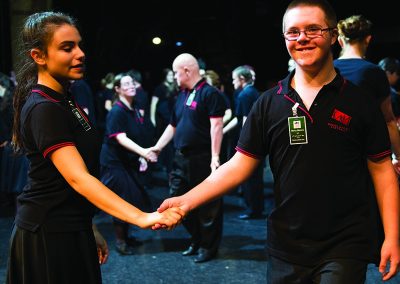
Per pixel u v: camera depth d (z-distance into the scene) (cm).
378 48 1409
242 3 1331
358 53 325
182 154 466
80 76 217
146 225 211
